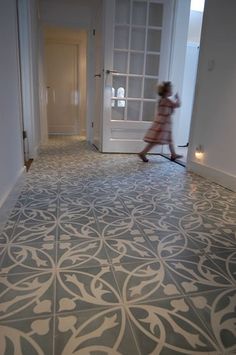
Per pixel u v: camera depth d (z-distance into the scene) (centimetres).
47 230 133
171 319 79
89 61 416
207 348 70
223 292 92
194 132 257
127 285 94
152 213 159
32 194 186
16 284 92
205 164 243
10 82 167
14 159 174
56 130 573
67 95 556
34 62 313
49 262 106
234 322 79
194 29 430
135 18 322
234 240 129
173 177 241
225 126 216
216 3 221
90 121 443
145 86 344
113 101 342
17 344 69
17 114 188
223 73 217
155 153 355
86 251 115
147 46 332
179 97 324
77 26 406
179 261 110
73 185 209
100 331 74
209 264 108
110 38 314
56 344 70
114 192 195
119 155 338
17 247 116
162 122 297
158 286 94
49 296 87
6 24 158
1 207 129
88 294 88
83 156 324
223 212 163
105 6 304
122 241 125
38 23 377
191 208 169
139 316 80
